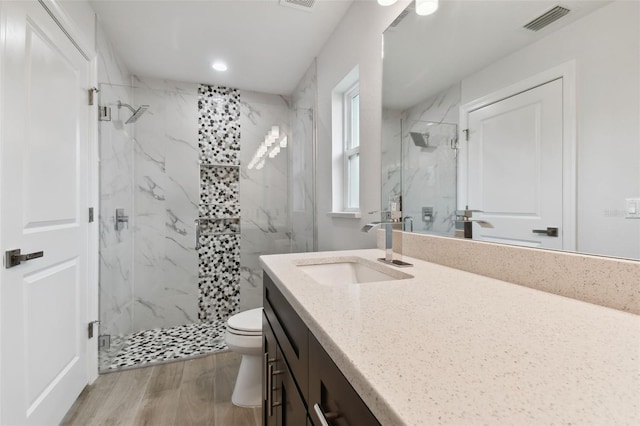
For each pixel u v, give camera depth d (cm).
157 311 284
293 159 320
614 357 45
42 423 134
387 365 42
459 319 60
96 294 192
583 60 74
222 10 202
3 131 112
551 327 56
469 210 110
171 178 289
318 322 59
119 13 203
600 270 69
